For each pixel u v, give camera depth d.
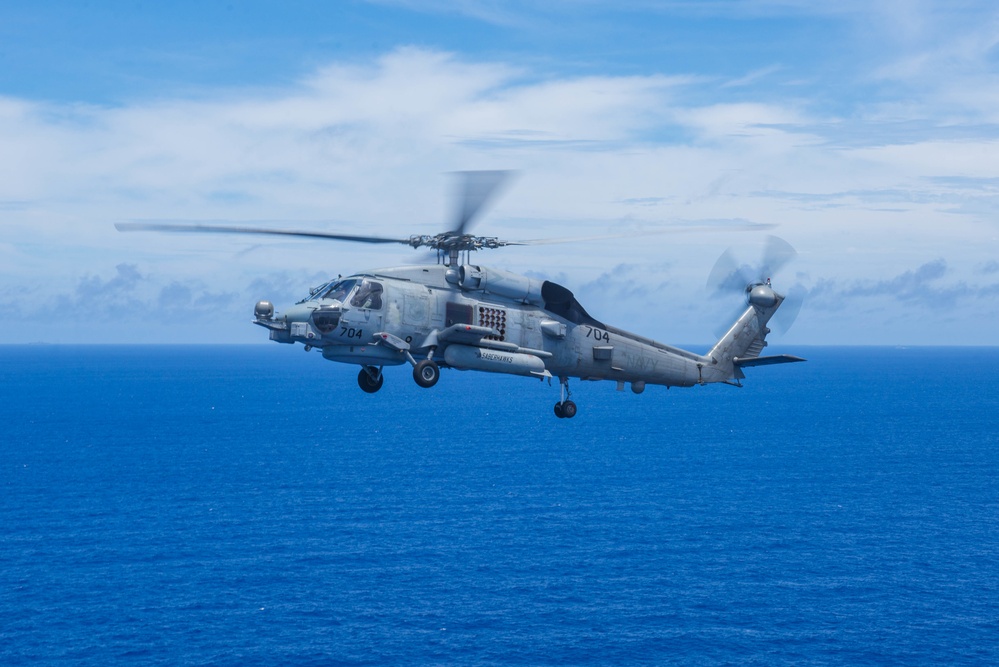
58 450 150.88
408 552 81.81
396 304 31.55
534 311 34.31
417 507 102.62
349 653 57.31
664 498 110.00
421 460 141.88
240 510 100.19
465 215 29.55
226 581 72.44
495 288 33.25
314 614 64.75
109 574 74.00
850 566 78.69
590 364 35.97
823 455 152.62
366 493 111.38
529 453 152.75
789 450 159.62
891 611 66.38
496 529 91.50
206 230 26.06
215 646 58.38
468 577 73.94
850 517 99.75
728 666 55.34
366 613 65.00
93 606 66.00
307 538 87.00
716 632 61.28
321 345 31.83
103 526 91.56
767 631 61.69
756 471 133.50
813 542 87.38
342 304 30.95
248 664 55.44
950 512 103.06
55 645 58.38
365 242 30.14
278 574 74.56
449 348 32.34
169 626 61.97
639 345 37.44
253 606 66.31
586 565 77.88
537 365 33.84
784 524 95.50
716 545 85.69
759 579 74.25
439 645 58.66
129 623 62.44
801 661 56.41
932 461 145.12
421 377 31.64
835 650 58.38
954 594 70.62
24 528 90.50
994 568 78.44
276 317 31.61
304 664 55.53
